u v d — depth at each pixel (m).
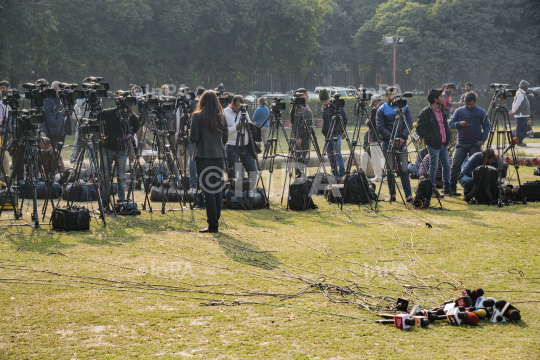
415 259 12.45
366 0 105.19
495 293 10.17
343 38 105.44
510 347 7.88
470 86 31.89
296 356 7.65
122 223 16.25
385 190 23.33
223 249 13.40
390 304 9.68
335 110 20.36
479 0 88.69
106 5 59.16
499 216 17.30
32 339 8.16
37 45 59.59
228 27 68.38
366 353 7.75
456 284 10.69
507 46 94.19
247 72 77.50
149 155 22.30
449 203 19.91
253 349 7.88
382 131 20.05
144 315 9.12
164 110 18.50
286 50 79.38
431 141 20.56
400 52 91.12
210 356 7.65
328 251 13.20
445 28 90.69
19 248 13.13
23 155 16.45
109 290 10.31
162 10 63.72
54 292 10.15
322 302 9.82
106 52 60.34
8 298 9.80
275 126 19.61
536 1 92.00
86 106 16.34
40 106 16.30
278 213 18.25
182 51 70.19
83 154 16.36
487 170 19.30
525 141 43.94
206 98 14.88
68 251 12.95
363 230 15.53
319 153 21.06
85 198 19.89
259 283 10.83
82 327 8.62
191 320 8.95
